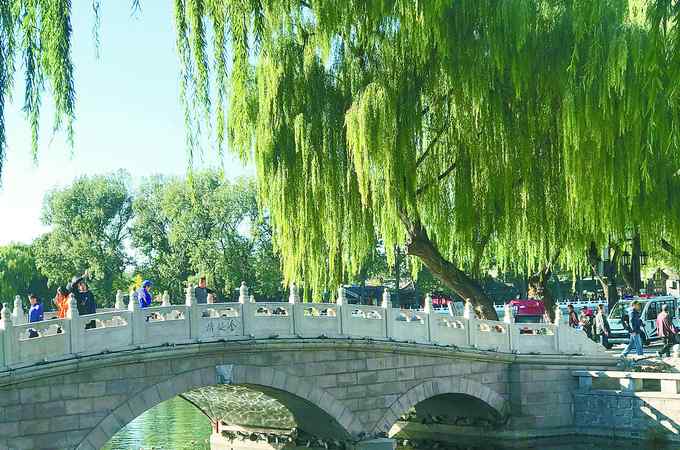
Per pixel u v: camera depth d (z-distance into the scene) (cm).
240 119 2811
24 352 1839
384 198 2705
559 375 2925
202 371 2206
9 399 1839
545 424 2880
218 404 2952
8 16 1467
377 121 2619
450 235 2952
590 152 2512
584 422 2881
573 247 2850
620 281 5409
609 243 3428
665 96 1881
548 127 2709
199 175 6856
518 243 2909
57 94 1523
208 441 3122
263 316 2336
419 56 2703
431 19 2514
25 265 7900
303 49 2806
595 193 2534
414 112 2697
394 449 2573
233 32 2030
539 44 2562
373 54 2756
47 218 7388
